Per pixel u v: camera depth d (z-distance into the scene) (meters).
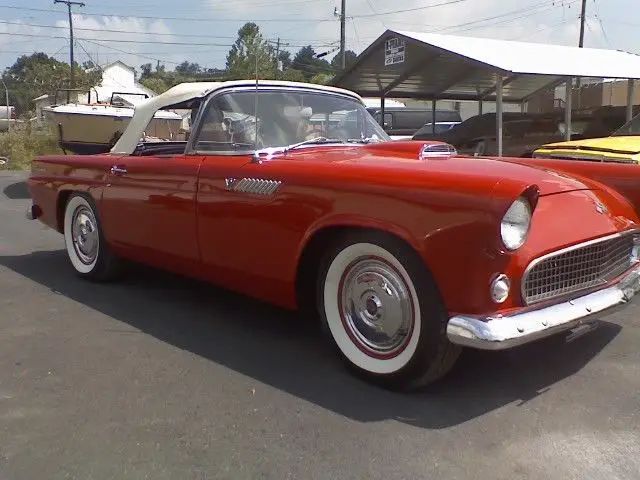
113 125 12.99
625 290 3.41
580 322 3.09
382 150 3.93
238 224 3.82
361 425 2.96
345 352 3.46
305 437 2.87
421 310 3.02
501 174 3.18
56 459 2.72
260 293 3.88
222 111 4.18
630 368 3.55
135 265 5.43
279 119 4.19
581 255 3.17
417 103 27.94
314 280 3.72
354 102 4.70
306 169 3.50
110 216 4.92
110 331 4.26
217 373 3.57
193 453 2.76
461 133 12.21
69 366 3.68
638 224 3.68
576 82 14.56
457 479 2.53
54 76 41.44
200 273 4.27
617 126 12.70
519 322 2.85
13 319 4.52
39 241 7.51
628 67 11.52
